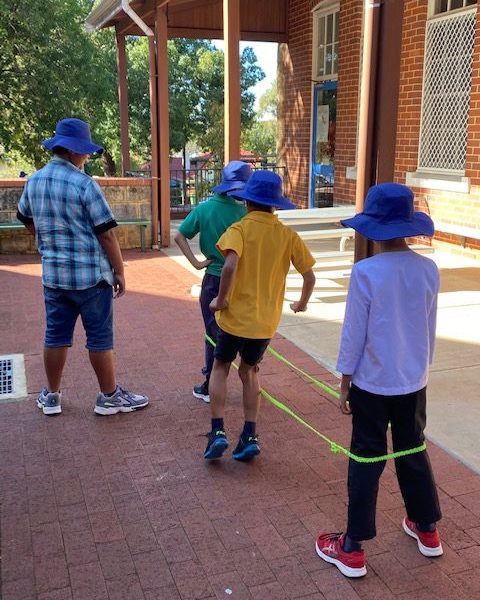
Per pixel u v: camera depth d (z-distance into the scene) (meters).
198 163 22.47
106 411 4.29
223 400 3.67
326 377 4.97
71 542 3.00
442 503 3.29
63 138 3.96
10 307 6.92
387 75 4.22
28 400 4.55
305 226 11.66
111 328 4.22
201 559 2.88
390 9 4.14
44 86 15.02
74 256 3.98
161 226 10.50
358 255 4.36
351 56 10.70
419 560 2.87
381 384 2.64
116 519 3.18
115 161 22.20
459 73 8.61
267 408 4.43
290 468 3.65
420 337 2.69
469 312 6.48
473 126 8.26
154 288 7.75
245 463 3.71
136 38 20.06
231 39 6.88
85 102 16.09
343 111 11.11
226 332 3.54
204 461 3.73
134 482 3.51
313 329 6.13
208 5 11.88
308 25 12.15
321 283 7.84
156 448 3.88
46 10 14.50
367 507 2.72
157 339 5.84
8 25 14.56
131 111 19.66
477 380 4.81
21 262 9.37
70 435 4.04
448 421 4.17
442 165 9.18
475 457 3.73
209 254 4.22
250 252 3.45
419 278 2.64
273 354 5.32
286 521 3.15
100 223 3.95
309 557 2.89
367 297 2.59
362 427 2.74
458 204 8.71
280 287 3.61
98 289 4.08
